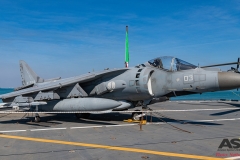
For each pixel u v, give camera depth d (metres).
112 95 11.87
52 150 6.42
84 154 6.01
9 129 9.94
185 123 11.32
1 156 5.89
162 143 7.13
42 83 14.95
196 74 10.27
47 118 13.65
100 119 13.02
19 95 12.12
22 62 17.45
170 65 11.05
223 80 9.62
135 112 11.88
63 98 12.26
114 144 7.04
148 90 10.76
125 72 11.50
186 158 5.62
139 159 5.56
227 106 21.47
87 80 11.99
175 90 10.74
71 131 9.35
